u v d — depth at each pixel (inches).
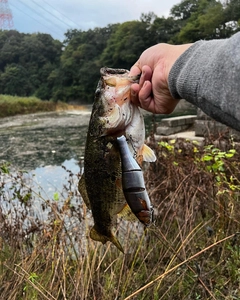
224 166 60.4
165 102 23.7
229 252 44.9
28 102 547.5
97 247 45.1
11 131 266.8
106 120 23.0
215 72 16.9
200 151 64.1
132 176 20.4
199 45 19.2
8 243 50.2
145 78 23.7
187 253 45.1
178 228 49.1
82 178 25.8
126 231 49.2
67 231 47.9
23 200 53.7
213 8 648.4
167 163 59.9
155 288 39.9
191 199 51.9
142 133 23.8
